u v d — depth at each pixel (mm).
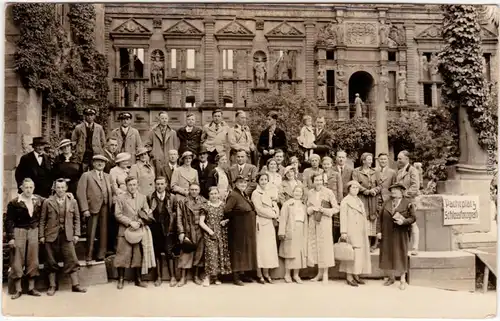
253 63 24969
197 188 14281
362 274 15422
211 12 24844
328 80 25484
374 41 25438
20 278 13430
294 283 14773
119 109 24125
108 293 13656
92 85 23078
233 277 14727
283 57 25281
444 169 18938
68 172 15086
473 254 15070
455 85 18234
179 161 15805
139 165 15445
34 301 13258
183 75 24625
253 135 22734
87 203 14211
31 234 13414
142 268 13852
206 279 14281
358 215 14609
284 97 23578
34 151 14891
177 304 13008
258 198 14461
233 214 14234
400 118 21094
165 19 24703
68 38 22906
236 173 15555
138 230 13844
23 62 18281
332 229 15188
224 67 24797
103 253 14477
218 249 14086
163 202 14406
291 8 25281
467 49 18203
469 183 17812
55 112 20953
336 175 15523
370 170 15820
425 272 14758
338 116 24641
